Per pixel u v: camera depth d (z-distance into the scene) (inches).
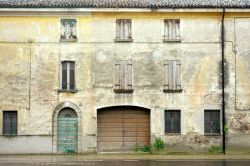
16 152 1529.3
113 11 1540.4
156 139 1539.1
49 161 1268.5
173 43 1560.0
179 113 1552.7
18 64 1546.5
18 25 1553.9
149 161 1277.1
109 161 1274.6
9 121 1540.4
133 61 1553.9
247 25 1567.4
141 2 1566.2
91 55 1553.9
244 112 1549.0
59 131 1541.6
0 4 1528.1
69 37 1557.6
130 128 1562.5
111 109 1563.7
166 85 1551.4
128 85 1549.0
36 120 1536.7
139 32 1558.8
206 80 1553.9
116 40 1553.9
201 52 1560.0
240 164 1186.0
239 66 1558.8
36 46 1550.2
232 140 1540.4
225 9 1545.3
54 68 1547.7
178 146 1539.1
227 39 1563.7
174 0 1598.2
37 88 1541.6
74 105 1541.6
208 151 1539.1
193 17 1566.2
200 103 1547.7
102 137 1558.8
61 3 1545.3
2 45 1549.0
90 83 1546.5
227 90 1553.9
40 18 1557.6
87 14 1553.9
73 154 1514.5
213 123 1551.4
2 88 1539.1
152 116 1545.3
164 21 1565.0
